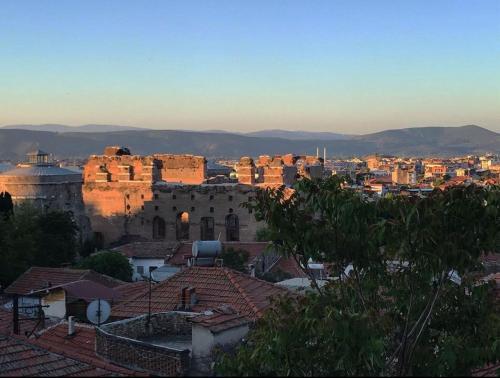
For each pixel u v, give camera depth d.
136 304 38.00
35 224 88.62
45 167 120.94
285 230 22.94
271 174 121.88
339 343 19.91
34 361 21.48
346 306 23.78
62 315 43.91
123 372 20.88
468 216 20.95
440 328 24.41
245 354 21.16
